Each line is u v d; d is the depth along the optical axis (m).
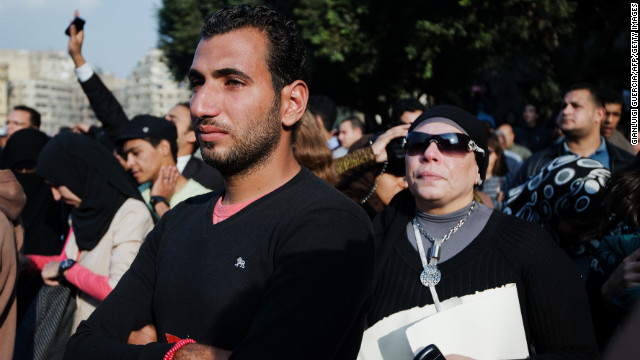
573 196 2.33
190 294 1.27
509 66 12.48
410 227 1.91
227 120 1.24
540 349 1.66
